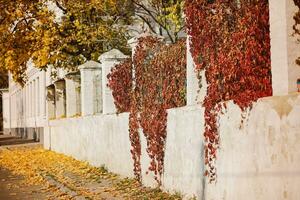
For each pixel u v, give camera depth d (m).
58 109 27.39
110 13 23.19
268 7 7.95
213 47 9.55
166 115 12.11
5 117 67.94
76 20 22.58
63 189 14.16
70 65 23.69
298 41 7.00
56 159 23.11
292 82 6.98
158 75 12.62
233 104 8.58
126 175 15.43
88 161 20.20
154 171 12.95
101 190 13.45
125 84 15.47
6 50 23.56
